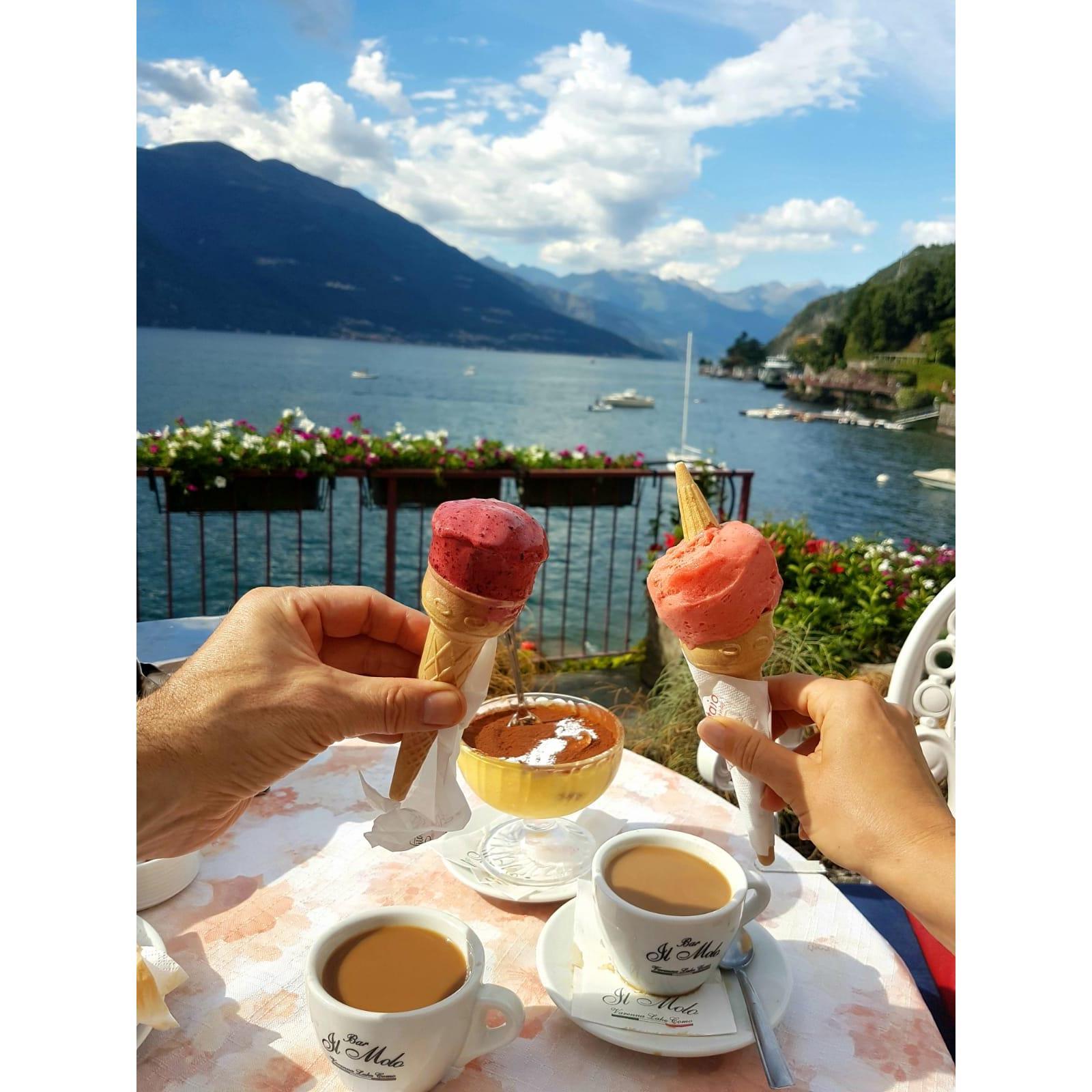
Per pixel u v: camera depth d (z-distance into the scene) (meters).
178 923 1.11
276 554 10.73
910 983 1.04
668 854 1.06
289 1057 0.89
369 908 1.16
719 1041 0.90
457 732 0.91
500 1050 0.91
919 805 0.86
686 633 0.92
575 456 5.44
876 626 4.08
